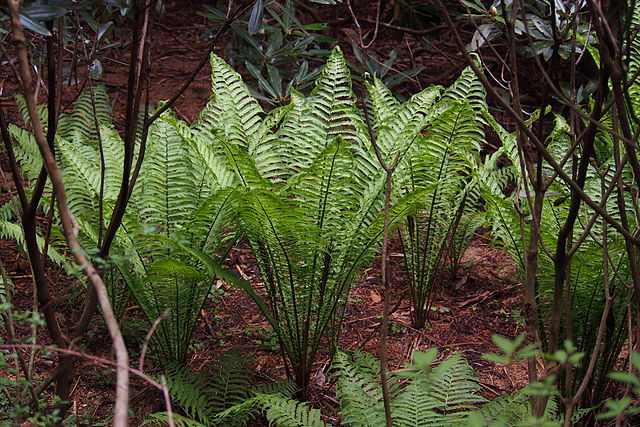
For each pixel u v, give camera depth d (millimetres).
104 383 2844
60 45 2121
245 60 4574
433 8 4727
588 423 2650
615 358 2693
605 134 2941
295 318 2768
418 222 3279
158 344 2994
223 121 3166
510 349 1193
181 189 2799
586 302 2637
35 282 2020
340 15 6277
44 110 3645
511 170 3691
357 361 2664
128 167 1984
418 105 3260
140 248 2695
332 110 3150
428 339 3322
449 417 2336
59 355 2195
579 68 4977
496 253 4062
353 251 2766
